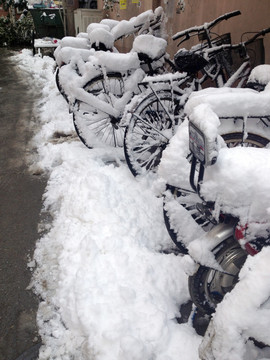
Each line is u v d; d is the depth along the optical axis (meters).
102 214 2.64
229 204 1.49
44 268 2.36
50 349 1.83
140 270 2.16
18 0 13.30
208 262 1.60
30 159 3.96
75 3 9.88
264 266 1.26
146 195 3.00
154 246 2.50
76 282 2.10
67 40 4.98
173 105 2.98
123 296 1.96
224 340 1.31
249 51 3.12
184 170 1.95
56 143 4.27
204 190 1.53
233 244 1.62
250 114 2.03
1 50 12.07
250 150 1.54
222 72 3.32
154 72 3.66
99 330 1.80
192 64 2.83
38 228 2.79
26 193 3.29
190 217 2.14
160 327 1.79
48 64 9.12
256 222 1.48
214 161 1.39
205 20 3.90
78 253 2.35
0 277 2.31
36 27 10.30
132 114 3.00
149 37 3.26
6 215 2.96
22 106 5.82
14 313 2.06
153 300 1.98
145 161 3.20
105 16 8.04
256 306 1.26
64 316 1.98
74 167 3.55
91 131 3.89
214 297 1.85
